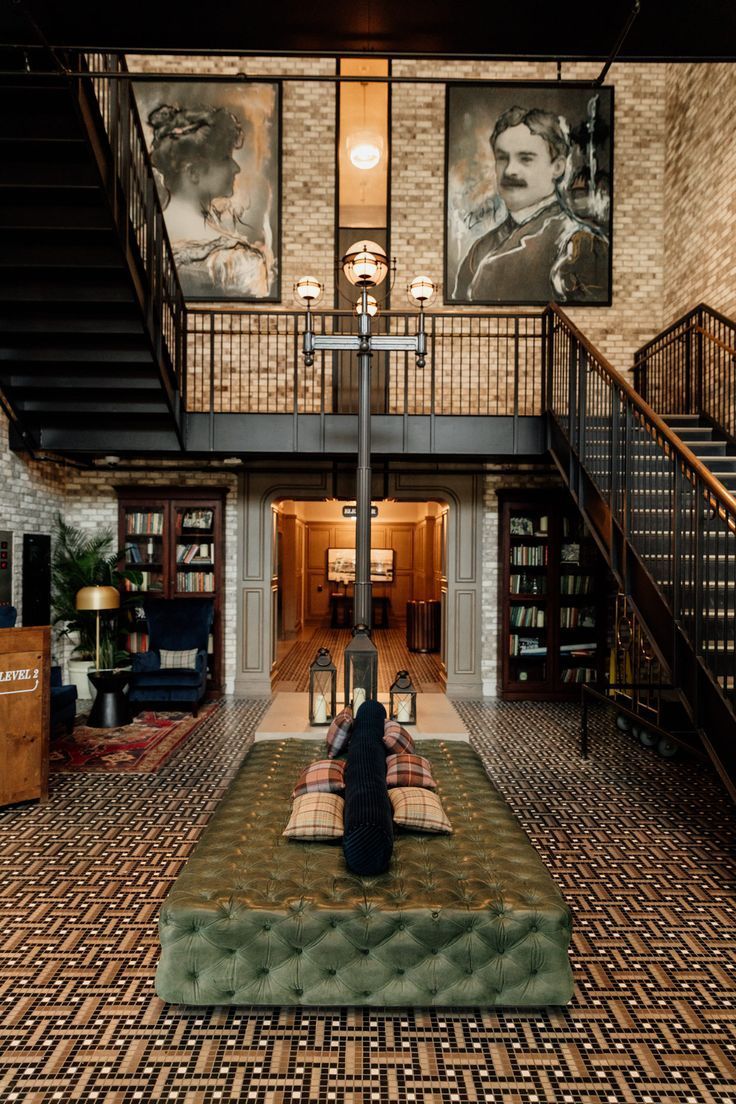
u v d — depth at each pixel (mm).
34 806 4449
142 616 7934
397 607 16719
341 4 3086
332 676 4852
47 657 4551
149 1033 2373
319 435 6496
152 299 5270
